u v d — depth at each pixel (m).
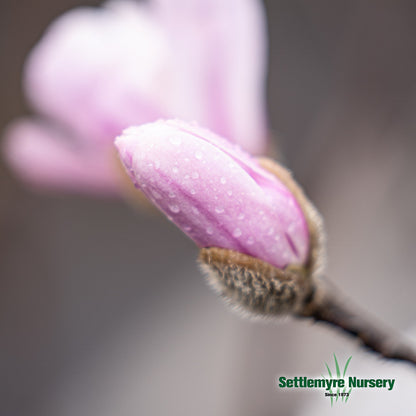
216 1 0.34
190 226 0.27
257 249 0.27
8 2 0.69
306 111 0.73
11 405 0.71
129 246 0.76
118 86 0.35
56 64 0.36
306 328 0.48
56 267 0.75
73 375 0.71
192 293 0.71
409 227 0.55
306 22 0.74
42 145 0.39
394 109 0.55
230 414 0.49
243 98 0.35
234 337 0.62
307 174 0.55
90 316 0.74
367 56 0.57
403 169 0.54
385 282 0.55
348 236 0.54
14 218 0.73
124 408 0.66
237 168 0.27
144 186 0.26
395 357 0.28
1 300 0.74
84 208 0.76
